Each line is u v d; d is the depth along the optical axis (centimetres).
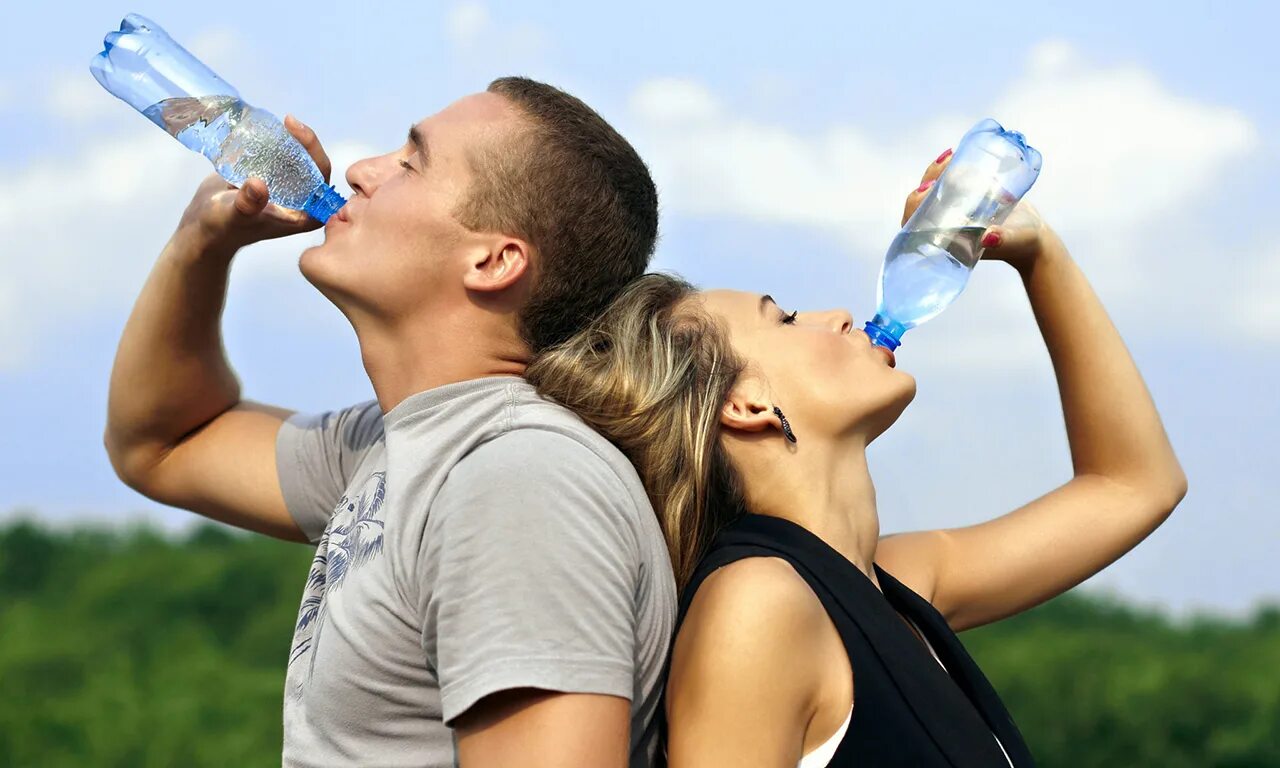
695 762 238
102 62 306
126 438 325
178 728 1259
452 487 238
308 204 301
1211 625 1644
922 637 276
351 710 245
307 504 314
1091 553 316
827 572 254
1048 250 320
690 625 247
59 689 1366
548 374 265
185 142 304
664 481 263
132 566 1694
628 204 281
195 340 318
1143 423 321
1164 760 1247
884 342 302
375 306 268
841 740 243
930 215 305
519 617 223
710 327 275
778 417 268
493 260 266
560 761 218
